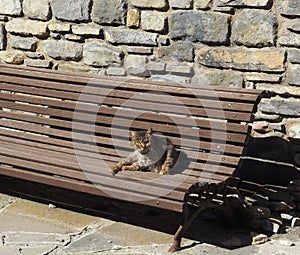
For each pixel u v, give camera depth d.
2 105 5.95
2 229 5.20
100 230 5.20
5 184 5.89
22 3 6.33
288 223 5.30
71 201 5.61
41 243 5.04
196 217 5.35
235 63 5.73
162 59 5.96
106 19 6.06
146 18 5.94
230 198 5.24
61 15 6.21
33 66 6.39
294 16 5.53
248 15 5.64
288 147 5.70
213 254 4.91
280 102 5.66
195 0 5.77
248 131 5.17
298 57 5.57
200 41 5.81
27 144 5.58
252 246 5.00
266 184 5.73
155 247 5.00
